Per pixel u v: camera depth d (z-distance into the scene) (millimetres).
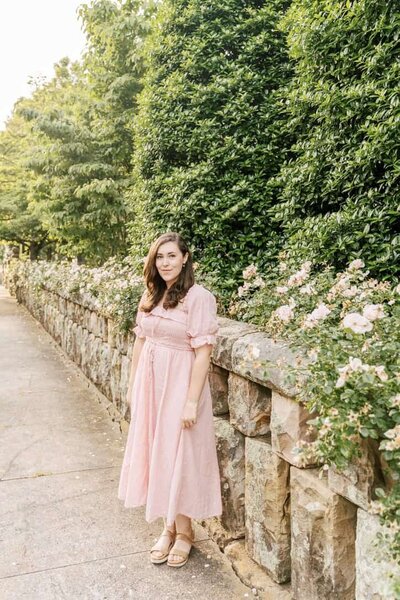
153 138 4570
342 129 2883
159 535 2682
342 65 2941
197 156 4422
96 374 5586
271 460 2115
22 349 8516
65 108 9898
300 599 1938
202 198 4066
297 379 1686
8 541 2602
